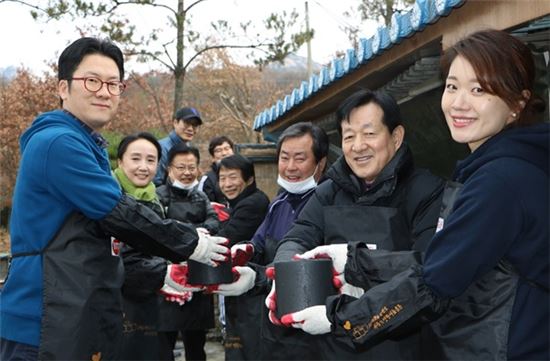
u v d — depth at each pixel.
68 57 2.58
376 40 4.23
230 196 4.66
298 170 3.21
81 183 2.40
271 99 26.31
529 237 1.72
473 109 1.88
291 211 3.25
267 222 3.37
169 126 23.95
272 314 2.31
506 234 1.71
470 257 1.73
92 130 2.66
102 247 2.51
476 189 1.74
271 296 2.33
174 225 2.60
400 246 2.30
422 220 2.29
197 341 4.70
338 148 7.03
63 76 2.60
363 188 2.48
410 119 5.75
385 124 2.41
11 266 2.50
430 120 5.52
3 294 2.50
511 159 1.75
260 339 3.12
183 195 4.70
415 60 4.15
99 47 2.60
